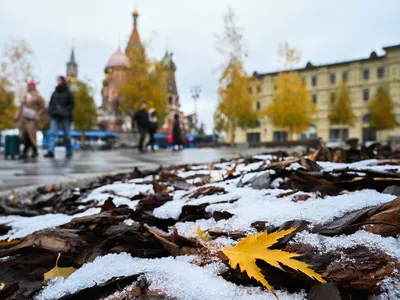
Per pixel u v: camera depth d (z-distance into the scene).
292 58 44.31
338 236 0.84
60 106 8.98
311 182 1.51
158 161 6.57
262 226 0.99
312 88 58.84
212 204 1.32
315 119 58.12
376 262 0.72
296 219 0.97
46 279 0.91
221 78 36.28
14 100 31.77
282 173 1.72
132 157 9.25
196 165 4.30
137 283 0.79
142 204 1.48
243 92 36.03
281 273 0.77
